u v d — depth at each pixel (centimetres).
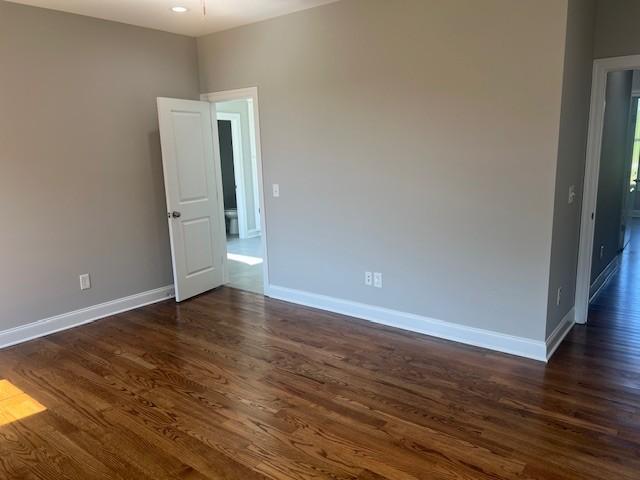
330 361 323
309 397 276
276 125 429
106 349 352
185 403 272
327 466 215
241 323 400
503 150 308
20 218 365
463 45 312
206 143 479
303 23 389
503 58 298
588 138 353
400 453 223
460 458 218
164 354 341
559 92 282
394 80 347
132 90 430
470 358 321
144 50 435
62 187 388
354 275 402
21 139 360
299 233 434
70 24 382
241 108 786
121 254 435
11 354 346
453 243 341
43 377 308
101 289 422
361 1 353
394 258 374
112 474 214
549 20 279
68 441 239
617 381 285
